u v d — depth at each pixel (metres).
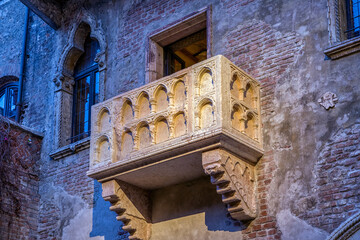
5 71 13.39
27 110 12.20
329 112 7.89
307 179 7.77
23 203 10.73
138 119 8.60
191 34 10.25
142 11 10.79
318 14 8.45
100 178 8.93
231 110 7.91
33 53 12.66
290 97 8.30
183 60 11.02
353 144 7.55
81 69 11.87
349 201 7.33
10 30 13.73
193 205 8.78
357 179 7.36
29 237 10.62
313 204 7.60
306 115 8.08
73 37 11.81
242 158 8.10
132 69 10.52
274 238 7.77
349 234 7.13
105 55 11.04
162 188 9.23
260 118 8.45
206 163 7.76
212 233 8.41
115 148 8.78
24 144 11.16
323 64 8.16
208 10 9.70
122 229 9.55
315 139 7.89
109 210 9.88
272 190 8.02
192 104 8.02
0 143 10.59
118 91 10.58
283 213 7.81
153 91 8.56
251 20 9.16
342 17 8.44
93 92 11.44
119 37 10.98
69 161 10.88
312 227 7.51
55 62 12.00
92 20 11.55
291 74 8.41
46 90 11.99
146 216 9.13
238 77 8.23
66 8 12.14
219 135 7.59
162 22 10.37
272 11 8.97
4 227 10.30
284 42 8.66
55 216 10.64
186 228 8.72
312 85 8.16
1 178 10.49
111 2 11.40
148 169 8.52
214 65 8.00
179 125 8.19
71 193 10.56
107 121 9.09
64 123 11.45
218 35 9.46
